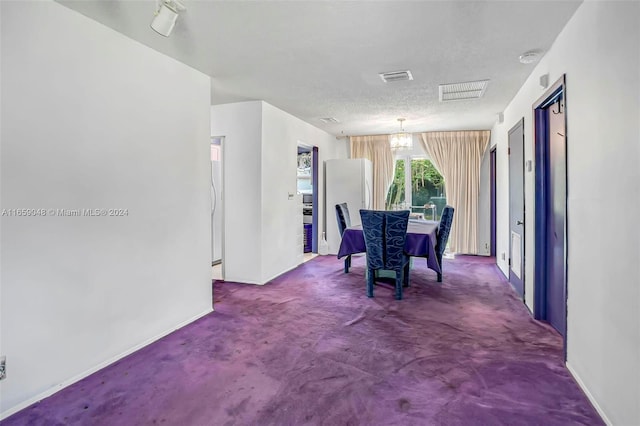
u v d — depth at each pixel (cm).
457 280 448
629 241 150
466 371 220
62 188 204
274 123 457
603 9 175
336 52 275
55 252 201
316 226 640
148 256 264
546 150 302
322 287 418
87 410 183
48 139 197
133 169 251
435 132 634
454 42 258
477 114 493
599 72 179
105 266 231
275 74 326
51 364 200
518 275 388
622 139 156
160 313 275
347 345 260
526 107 345
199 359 239
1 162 177
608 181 169
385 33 243
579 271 205
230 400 192
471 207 625
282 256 488
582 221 201
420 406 185
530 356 240
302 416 177
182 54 278
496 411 180
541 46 264
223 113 441
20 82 183
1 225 178
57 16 200
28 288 189
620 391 158
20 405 185
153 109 268
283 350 252
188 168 305
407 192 679
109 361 233
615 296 162
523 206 355
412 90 379
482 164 626
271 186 453
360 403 188
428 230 406
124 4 202
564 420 173
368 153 678
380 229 365
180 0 197
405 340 268
